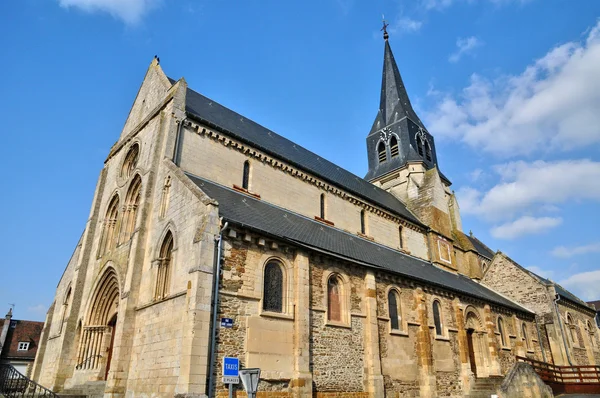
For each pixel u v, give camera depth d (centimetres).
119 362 1659
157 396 1443
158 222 1875
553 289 3450
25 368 4325
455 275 3469
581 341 3822
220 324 1470
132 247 1905
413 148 4422
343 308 1962
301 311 1720
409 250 3269
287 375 1596
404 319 2245
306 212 2584
